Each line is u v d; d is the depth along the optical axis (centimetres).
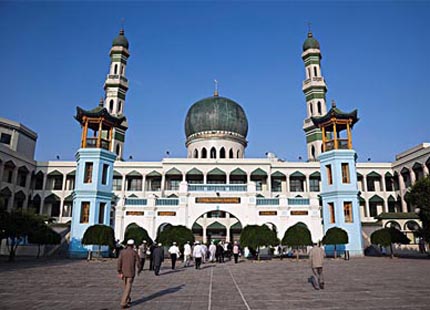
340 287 1595
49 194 6644
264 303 1223
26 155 6788
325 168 4172
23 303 1226
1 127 6344
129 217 4062
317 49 7738
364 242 4716
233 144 6888
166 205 4103
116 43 7638
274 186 6838
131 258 1200
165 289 1569
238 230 5969
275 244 3281
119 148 7112
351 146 4122
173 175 6694
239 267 2766
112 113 7144
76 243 3619
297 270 2483
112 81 7281
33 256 3991
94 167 3816
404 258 3631
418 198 3391
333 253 3919
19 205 6475
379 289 1527
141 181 6862
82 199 3712
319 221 4047
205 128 6869
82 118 4022
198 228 5831
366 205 6775
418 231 3547
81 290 1523
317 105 7288
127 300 1168
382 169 6975
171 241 3334
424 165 6078
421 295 1366
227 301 1267
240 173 6519
